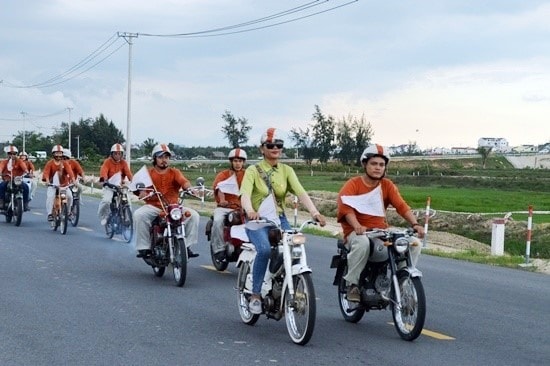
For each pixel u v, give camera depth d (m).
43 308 10.16
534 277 14.48
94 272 13.41
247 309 9.34
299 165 83.12
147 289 11.79
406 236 8.57
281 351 8.09
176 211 12.09
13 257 15.05
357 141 82.31
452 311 10.61
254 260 8.80
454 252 18.83
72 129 109.56
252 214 8.59
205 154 132.00
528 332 9.31
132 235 17.75
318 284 12.62
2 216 24.55
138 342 8.39
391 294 8.80
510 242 24.58
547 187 54.38
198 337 8.67
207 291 11.69
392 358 7.86
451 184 58.81
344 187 9.19
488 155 123.25
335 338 8.75
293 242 8.30
